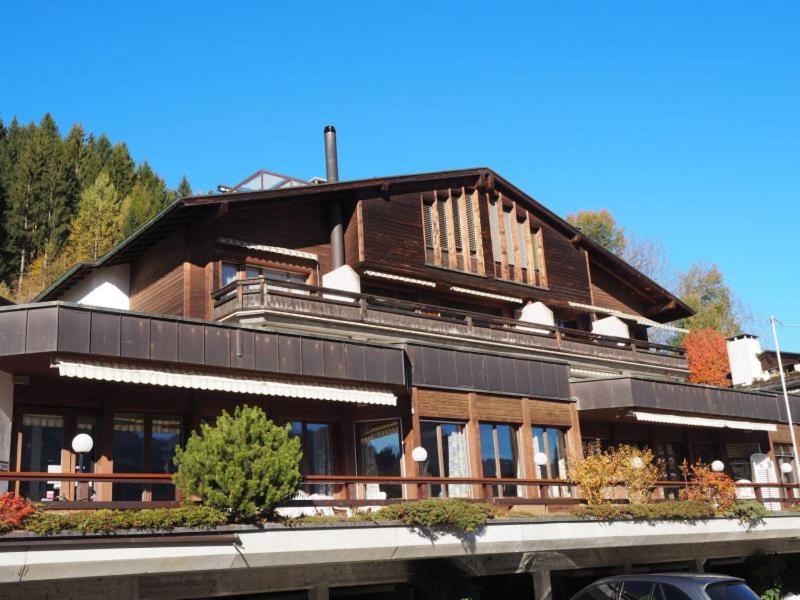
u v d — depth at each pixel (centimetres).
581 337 3334
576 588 2192
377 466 2062
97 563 1266
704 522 2219
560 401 2400
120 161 8769
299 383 1884
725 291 7112
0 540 1197
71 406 1748
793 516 2500
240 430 1465
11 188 7381
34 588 1281
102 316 1611
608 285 3781
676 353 3634
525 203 3419
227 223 2525
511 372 2288
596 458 2175
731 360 4291
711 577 1404
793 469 3197
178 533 1349
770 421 3084
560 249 3497
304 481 1575
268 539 1446
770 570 2481
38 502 1320
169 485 1836
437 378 2119
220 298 2416
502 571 1864
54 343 1534
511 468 2230
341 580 1636
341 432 2112
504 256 3269
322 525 1519
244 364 1788
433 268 2981
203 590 1456
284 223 2673
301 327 2409
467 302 3231
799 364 4156
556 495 2298
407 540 1630
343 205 2844
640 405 2523
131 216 7350
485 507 1764
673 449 3019
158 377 1667
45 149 7669
